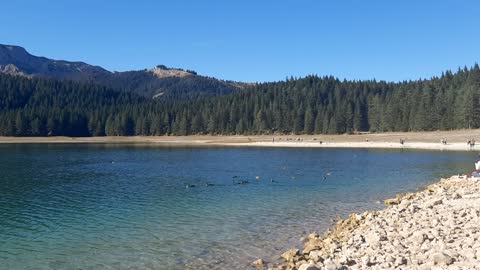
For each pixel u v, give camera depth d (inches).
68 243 944.3
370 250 724.0
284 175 2070.6
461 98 5310.0
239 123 7111.2
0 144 5762.8
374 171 2217.0
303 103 7416.3
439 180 1860.2
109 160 3019.2
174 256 846.5
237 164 2659.9
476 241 676.1
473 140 4028.1
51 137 7332.7
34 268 796.6
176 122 7490.2
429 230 794.8
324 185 1742.1
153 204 1358.3
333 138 5580.7
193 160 2989.7
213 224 1091.3
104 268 789.9
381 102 6589.6
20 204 1369.3
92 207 1317.7
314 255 771.4
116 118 7711.6
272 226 1064.2
